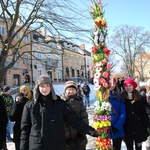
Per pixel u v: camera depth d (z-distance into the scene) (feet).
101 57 11.80
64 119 11.24
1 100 16.42
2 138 16.31
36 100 10.73
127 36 176.24
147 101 16.90
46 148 10.27
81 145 13.74
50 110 10.68
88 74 230.27
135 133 15.47
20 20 42.45
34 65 135.44
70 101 14.10
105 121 11.47
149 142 17.80
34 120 10.54
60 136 10.63
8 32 41.09
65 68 183.83
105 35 12.11
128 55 176.96
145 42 176.65
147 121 15.70
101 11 12.15
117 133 14.90
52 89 10.89
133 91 15.72
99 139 11.52
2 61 40.60
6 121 16.47
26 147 10.59
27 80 104.88
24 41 96.22
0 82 40.73
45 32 43.01
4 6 40.37
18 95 17.60
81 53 221.87
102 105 11.62
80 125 11.16
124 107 15.16
